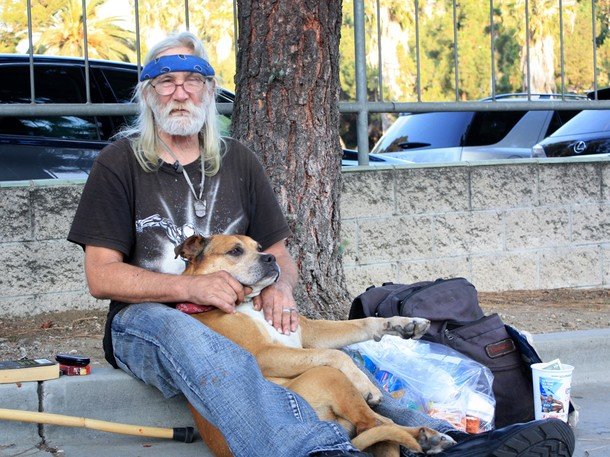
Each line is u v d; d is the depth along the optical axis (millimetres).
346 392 3221
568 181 6422
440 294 3879
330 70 4785
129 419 3814
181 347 3146
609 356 4648
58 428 3732
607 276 6562
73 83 6297
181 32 3820
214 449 3291
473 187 6188
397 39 16672
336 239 4809
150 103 3633
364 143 6098
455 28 6371
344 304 4777
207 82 3715
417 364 3658
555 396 3531
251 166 3896
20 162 6199
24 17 21094
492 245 6258
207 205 3730
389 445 3160
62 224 5336
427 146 9602
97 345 4672
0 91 6117
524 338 3707
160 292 3406
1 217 5215
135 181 3617
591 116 8609
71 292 5391
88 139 6422
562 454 2918
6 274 5242
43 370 3713
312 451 2795
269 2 4664
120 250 3557
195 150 3771
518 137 9320
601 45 15734
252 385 3008
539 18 16125
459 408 3537
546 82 21734
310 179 4711
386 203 5977
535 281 6387
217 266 3586
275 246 3922
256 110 4715
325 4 4727
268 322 3641
